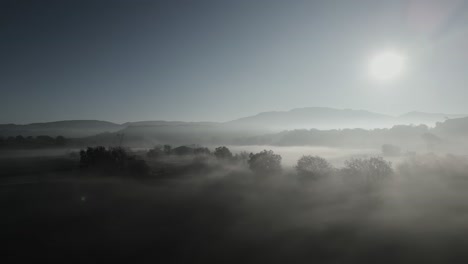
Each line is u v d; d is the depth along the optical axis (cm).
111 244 3797
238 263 3281
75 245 3797
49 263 3350
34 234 4150
